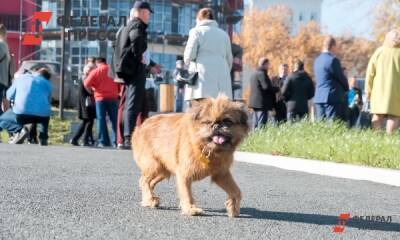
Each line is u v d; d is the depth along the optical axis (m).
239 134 6.69
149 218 6.60
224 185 6.92
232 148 6.72
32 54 38.53
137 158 7.65
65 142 19.22
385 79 14.44
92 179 9.33
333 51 16.05
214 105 6.59
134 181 9.30
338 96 15.88
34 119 16.14
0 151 13.15
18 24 46.25
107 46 31.19
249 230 6.16
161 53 33.06
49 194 7.75
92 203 7.32
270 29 65.31
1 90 17.02
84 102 17.17
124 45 13.55
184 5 33.84
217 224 6.41
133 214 6.79
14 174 9.47
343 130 14.92
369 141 12.92
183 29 34.16
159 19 33.53
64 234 5.61
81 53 31.30
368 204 8.16
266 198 8.31
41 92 16.25
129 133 13.86
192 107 6.72
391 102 14.38
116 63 13.66
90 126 17.38
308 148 13.38
